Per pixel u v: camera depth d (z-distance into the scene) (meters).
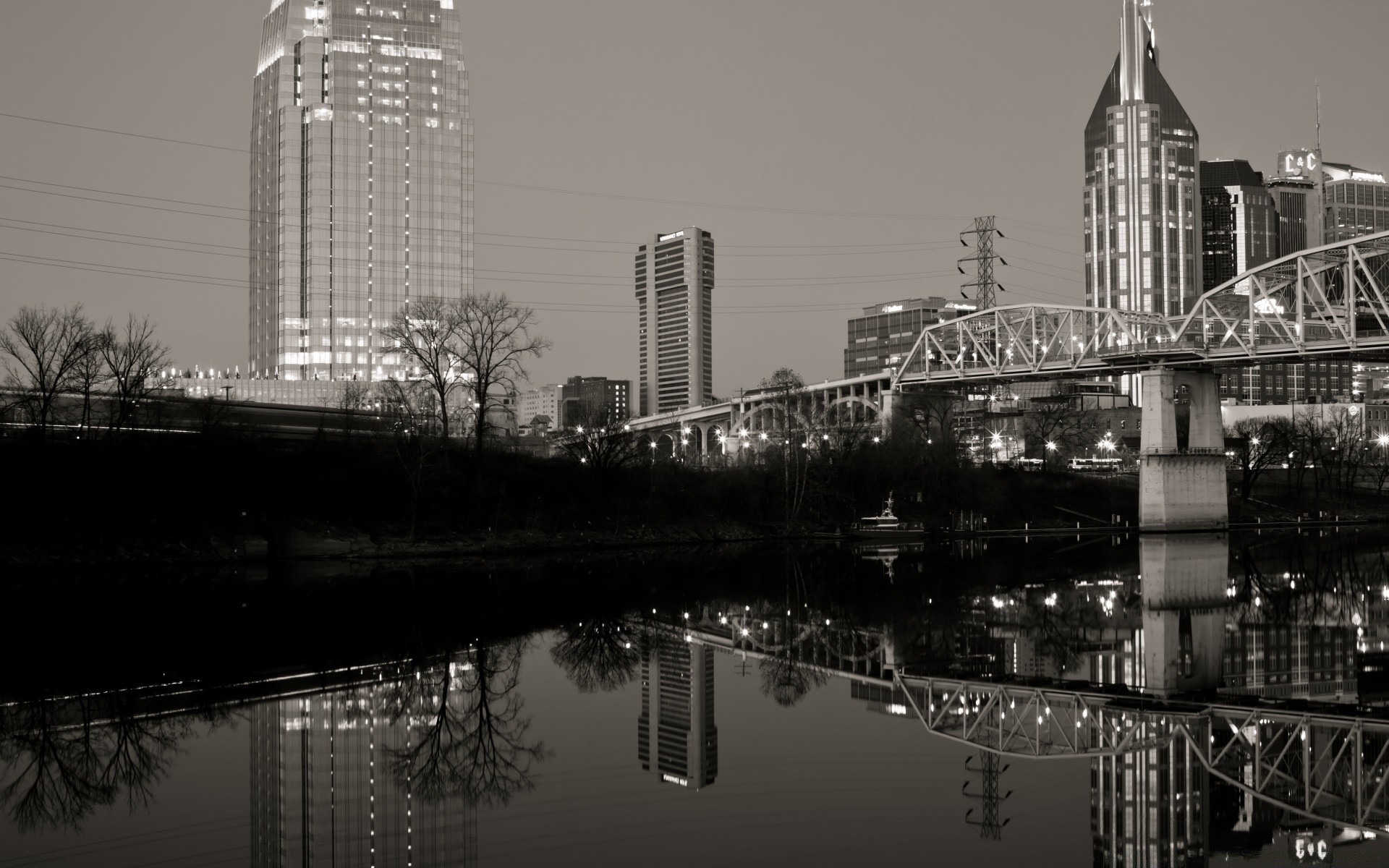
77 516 98.44
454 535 118.38
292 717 38.38
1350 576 96.56
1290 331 191.50
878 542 150.38
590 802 28.84
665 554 121.50
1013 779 32.25
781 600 76.62
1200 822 28.92
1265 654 54.38
